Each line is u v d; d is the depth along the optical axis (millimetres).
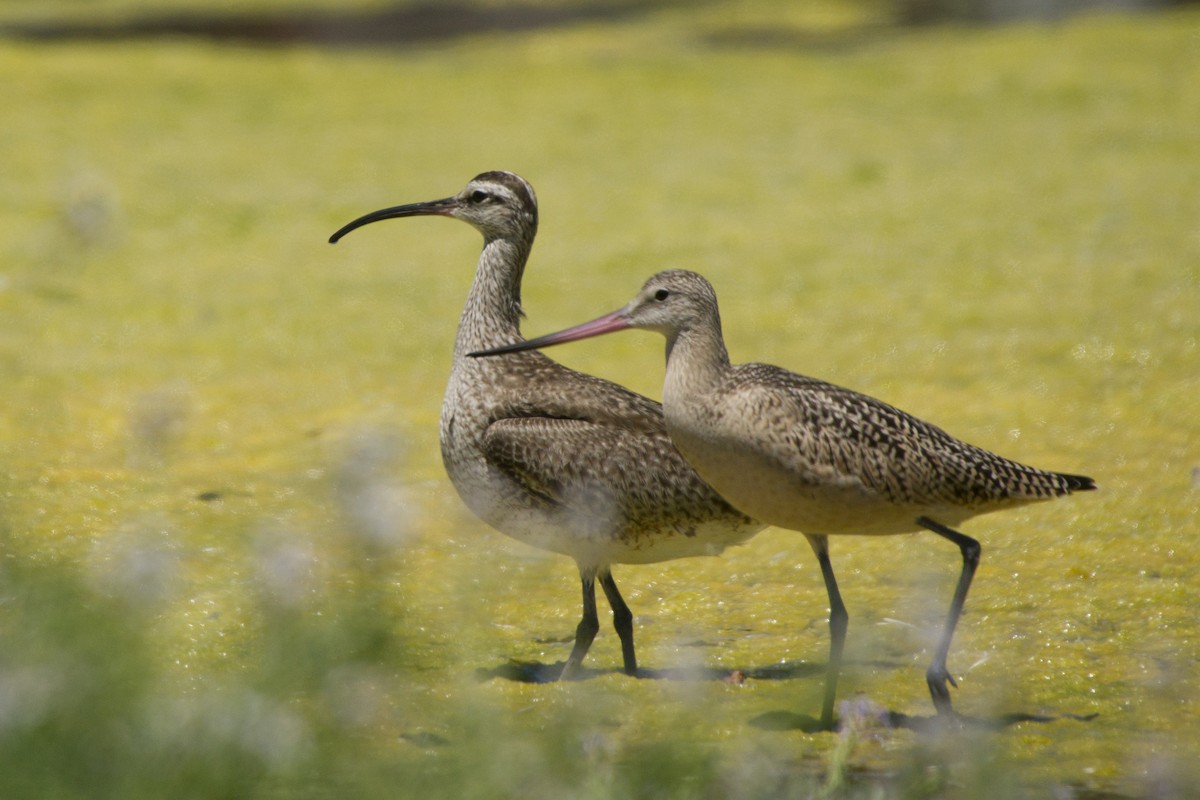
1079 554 10922
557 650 9547
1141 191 22031
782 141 25750
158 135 25703
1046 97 28422
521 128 26625
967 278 18219
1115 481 12266
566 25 40312
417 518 11000
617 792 6109
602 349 16297
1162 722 8336
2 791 5645
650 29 38875
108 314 17188
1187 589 10242
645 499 9062
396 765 6137
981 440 13383
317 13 44438
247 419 14070
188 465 12812
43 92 28141
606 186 22922
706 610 10211
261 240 20312
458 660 7195
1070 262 18719
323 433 13664
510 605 10281
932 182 22953
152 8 45250
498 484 9414
